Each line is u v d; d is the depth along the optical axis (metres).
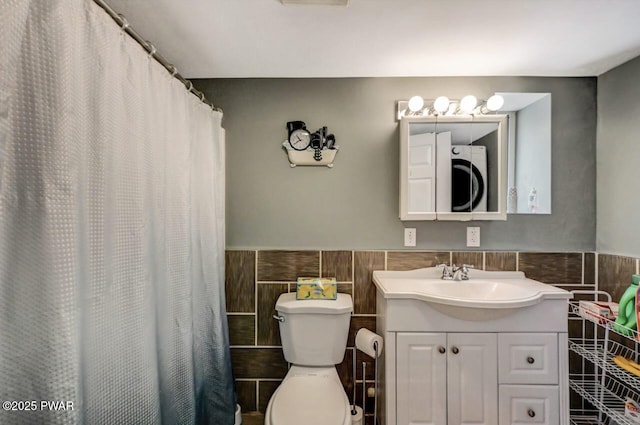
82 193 0.77
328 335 1.62
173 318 1.23
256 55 1.60
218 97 1.87
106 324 0.86
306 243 1.87
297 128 1.85
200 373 1.50
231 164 1.87
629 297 1.35
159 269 1.13
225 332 1.72
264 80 1.87
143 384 0.98
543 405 1.42
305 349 1.62
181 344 1.26
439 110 1.77
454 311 1.42
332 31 1.38
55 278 0.68
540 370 1.42
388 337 1.47
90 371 0.80
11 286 0.65
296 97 1.86
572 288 1.81
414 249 1.87
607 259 1.73
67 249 0.69
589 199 1.83
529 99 1.85
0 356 0.64
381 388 1.64
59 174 0.68
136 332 0.96
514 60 1.65
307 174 1.88
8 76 0.62
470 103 1.76
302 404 1.32
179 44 1.48
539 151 1.85
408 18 1.28
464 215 1.81
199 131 1.52
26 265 0.66
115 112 0.89
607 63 1.67
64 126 0.69
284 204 1.88
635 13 1.23
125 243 0.93
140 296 0.98
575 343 1.78
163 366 1.16
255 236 1.87
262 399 1.85
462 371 1.44
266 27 1.34
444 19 1.28
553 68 1.74
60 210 0.69
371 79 1.87
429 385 1.46
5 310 0.64
